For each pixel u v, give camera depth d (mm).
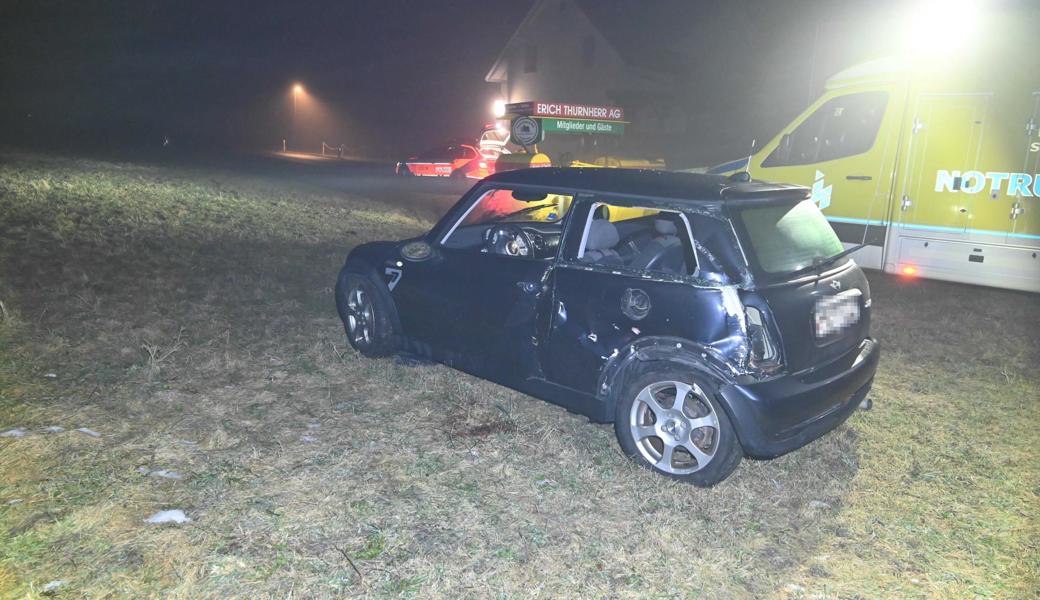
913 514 4074
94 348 5809
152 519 3578
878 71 9305
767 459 4242
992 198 8477
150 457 4180
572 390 4703
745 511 4027
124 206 12773
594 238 4828
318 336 6633
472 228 6312
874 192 9391
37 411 4633
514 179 5238
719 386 3992
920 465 4668
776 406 3941
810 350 4195
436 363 6074
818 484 4379
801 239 4523
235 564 3295
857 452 4840
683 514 3965
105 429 4477
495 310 5027
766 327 4008
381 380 5648
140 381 5254
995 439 5098
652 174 4875
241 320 6957
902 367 6645
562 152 15195
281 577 3234
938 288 10078
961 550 3740
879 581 3471
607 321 4438
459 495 4031
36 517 3510
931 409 5633
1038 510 4152
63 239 9359
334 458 4344
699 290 4102
